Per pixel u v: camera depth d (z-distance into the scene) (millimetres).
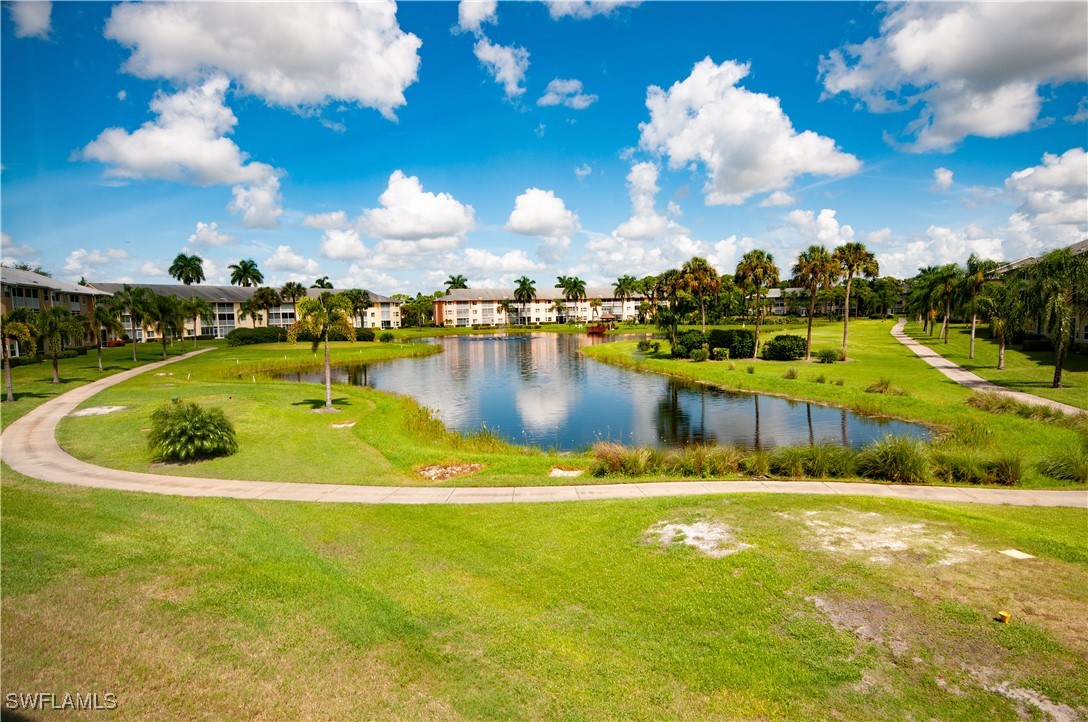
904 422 31766
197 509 15016
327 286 148875
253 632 8797
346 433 27156
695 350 62906
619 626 9164
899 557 10609
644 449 21078
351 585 10617
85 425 27219
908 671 7500
